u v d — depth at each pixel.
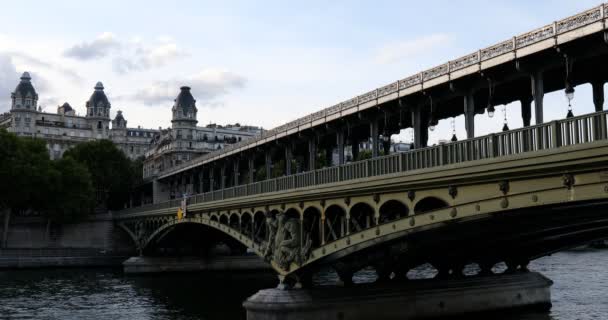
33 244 105.56
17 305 54.09
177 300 57.09
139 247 91.56
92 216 110.06
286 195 40.97
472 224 29.39
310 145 45.34
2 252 93.44
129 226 104.75
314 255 37.88
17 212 114.69
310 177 39.50
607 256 101.00
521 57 24.83
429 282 41.91
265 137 52.50
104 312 50.38
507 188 23.73
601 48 22.39
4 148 99.62
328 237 37.66
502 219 27.73
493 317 42.34
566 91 23.44
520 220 28.33
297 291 38.69
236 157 63.94
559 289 56.25
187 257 88.69
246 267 90.94
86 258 96.06
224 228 55.28
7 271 88.94
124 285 70.50
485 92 30.25
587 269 76.06
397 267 40.50
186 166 89.12
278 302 37.50
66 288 67.06
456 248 38.91
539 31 24.22
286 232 41.03
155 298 58.72
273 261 42.06
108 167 131.88
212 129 163.38
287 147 49.81
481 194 25.09
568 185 21.14
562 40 23.02
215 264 89.56
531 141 22.41
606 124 19.48
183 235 86.94
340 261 39.81
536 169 21.97
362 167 33.59
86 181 108.69
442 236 33.47
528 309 45.53
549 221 28.73
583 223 29.61
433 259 41.78
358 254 37.78
